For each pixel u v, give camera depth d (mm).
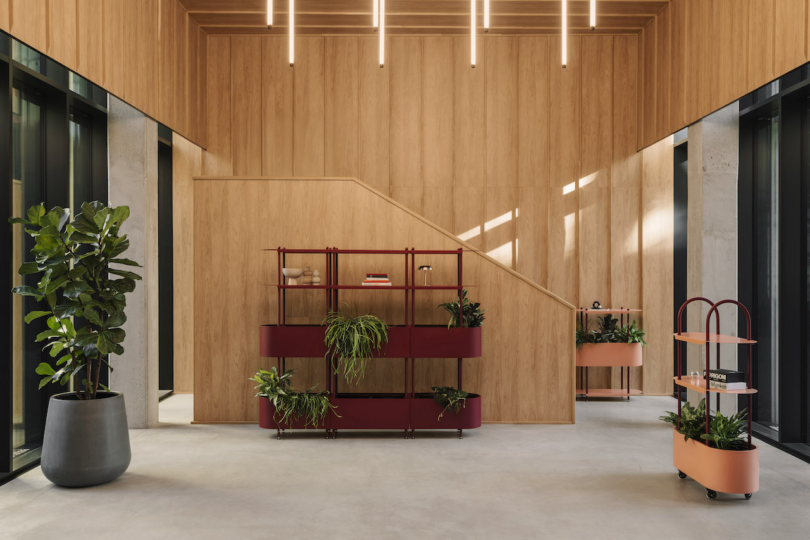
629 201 7566
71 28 4430
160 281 7684
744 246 6051
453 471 4500
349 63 7566
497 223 7547
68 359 4355
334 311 5824
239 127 7555
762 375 5906
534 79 7566
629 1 6590
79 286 4129
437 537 3314
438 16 7070
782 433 5168
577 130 7562
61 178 5105
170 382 7711
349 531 3396
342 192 6082
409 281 6082
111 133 5738
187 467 4609
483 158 7566
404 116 7566
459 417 5477
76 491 4070
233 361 6066
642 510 3719
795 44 4285
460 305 5586
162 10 6168
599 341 7246
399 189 7559
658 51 6906
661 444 5270
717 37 5477
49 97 5098
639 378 7594
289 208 6074
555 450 5078
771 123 5738
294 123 7559
